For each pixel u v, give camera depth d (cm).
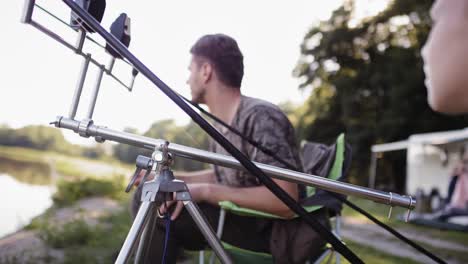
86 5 115
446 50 70
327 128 2478
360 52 2356
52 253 364
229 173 186
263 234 175
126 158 1148
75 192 768
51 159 1234
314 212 168
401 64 2022
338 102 2383
